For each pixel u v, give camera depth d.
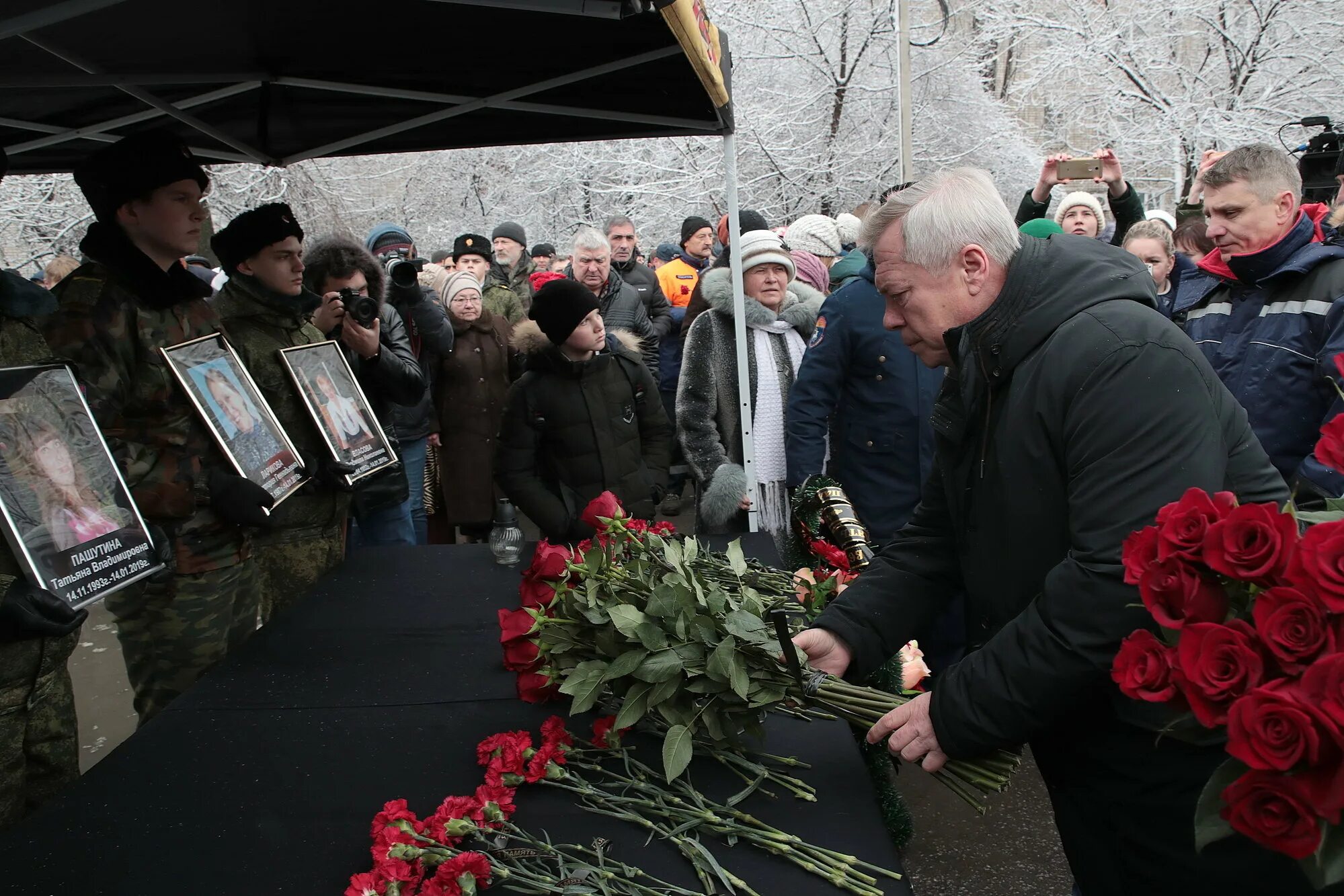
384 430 3.71
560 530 3.07
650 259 9.94
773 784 1.59
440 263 6.22
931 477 1.83
